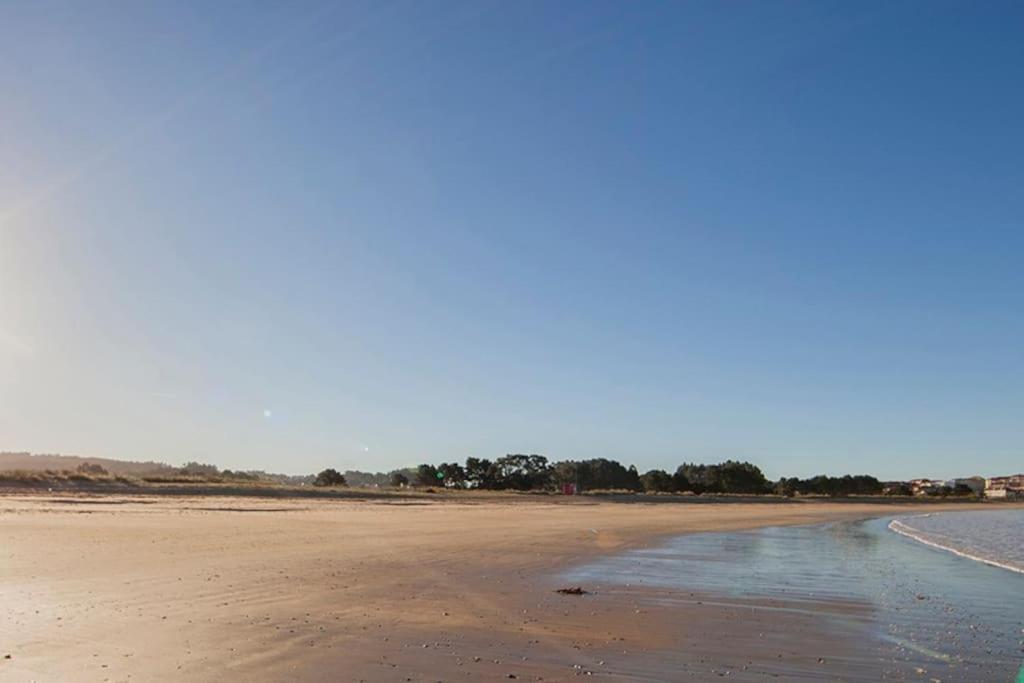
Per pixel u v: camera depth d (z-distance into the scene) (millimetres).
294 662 9961
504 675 9672
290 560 21281
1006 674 10719
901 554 31266
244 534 29250
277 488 72188
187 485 70312
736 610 15359
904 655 11703
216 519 37344
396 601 15039
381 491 85625
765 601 16734
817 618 14727
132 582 16391
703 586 18969
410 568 20469
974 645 12617
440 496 86250
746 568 23656
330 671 9562
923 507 126750
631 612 14711
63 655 10016
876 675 10445
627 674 9992
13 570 17734
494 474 135875
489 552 25531
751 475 162625
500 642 11594
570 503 88375
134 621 12281
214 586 16188
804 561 26766
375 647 10938
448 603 15008
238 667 9633
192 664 9719
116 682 8859
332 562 21141
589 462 159375
